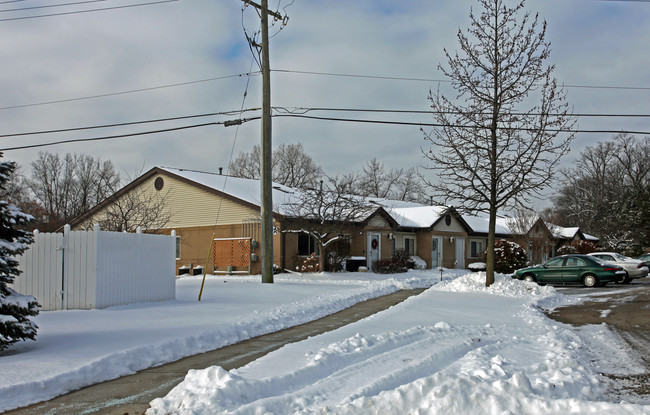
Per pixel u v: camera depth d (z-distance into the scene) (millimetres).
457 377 6094
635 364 8820
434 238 38250
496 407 5508
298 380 6977
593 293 21406
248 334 11164
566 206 76938
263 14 20453
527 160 18297
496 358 7953
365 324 11883
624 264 28328
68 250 13664
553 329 11633
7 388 6562
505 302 16344
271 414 5520
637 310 15641
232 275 29250
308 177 65312
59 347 8914
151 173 33156
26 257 13789
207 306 14398
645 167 69312
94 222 31719
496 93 18703
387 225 34000
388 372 7277
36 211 45469
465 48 18781
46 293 13641
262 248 20875
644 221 55938
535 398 5617
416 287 23625
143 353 8758
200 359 9023
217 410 5723
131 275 14656
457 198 19250
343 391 6387
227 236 30062
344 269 30500
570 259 25328
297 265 28922
